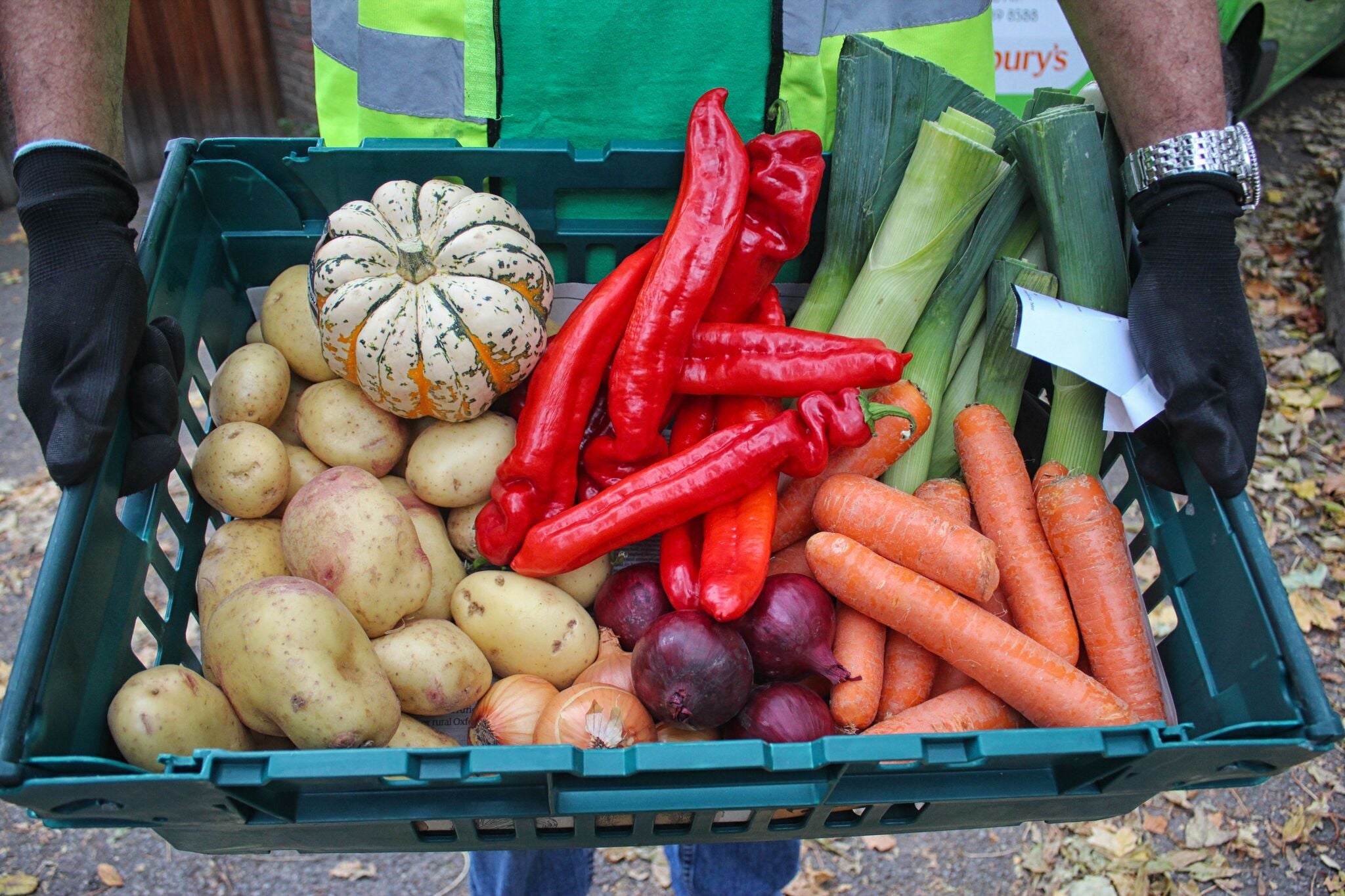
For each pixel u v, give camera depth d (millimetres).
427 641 1331
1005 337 1601
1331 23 4191
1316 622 3053
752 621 1356
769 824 1240
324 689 1154
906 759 1044
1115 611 1409
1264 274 4141
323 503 1337
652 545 1573
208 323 1587
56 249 1227
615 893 2494
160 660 1327
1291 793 2664
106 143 1322
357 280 1425
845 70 1559
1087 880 2498
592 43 1669
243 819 1062
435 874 2518
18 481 3395
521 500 1419
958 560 1373
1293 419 3615
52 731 1030
